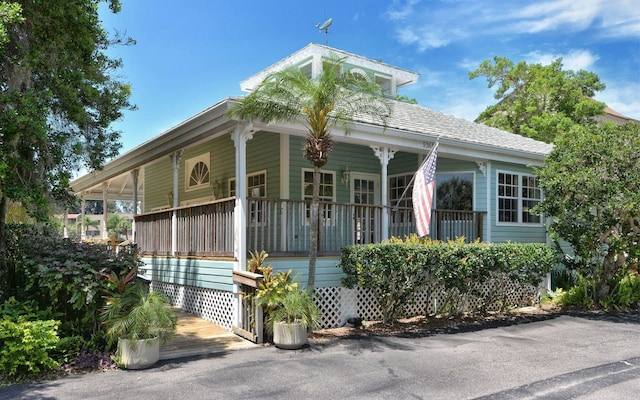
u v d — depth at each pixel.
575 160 10.41
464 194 12.40
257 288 7.31
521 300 11.20
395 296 8.73
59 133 8.27
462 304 9.70
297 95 7.64
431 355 6.66
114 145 9.76
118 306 6.23
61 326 6.45
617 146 10.14
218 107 8.00
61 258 6.78
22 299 6.96
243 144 8.30
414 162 12.78
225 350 6.92
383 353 6.76
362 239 9.95
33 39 7.73
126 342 5.88
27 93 6.89
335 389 5.16
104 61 9.50
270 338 7.38
